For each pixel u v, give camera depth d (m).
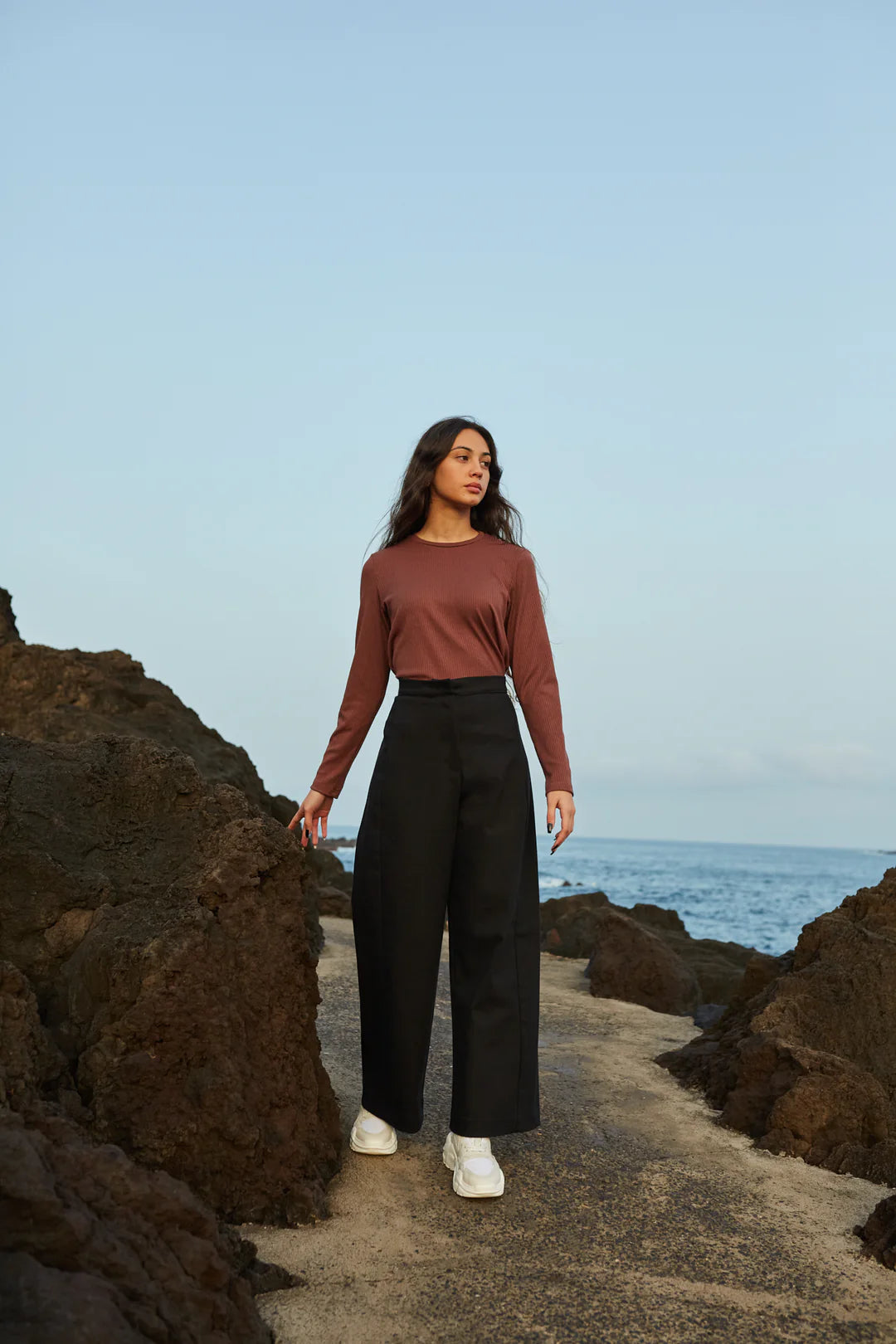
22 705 6.73
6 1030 2.33
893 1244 2.43
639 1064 4.30
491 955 2.85
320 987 5.11
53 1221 1.70
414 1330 2.03
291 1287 2.18
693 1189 2.82
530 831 2.97
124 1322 1.60
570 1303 2.15
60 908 2.85
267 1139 2.56
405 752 2.91
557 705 3.00
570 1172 2.91
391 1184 2.76
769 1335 2.06
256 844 2.87
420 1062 2.95
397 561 3.04
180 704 7.38
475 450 3.03
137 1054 2.48
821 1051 3.57
